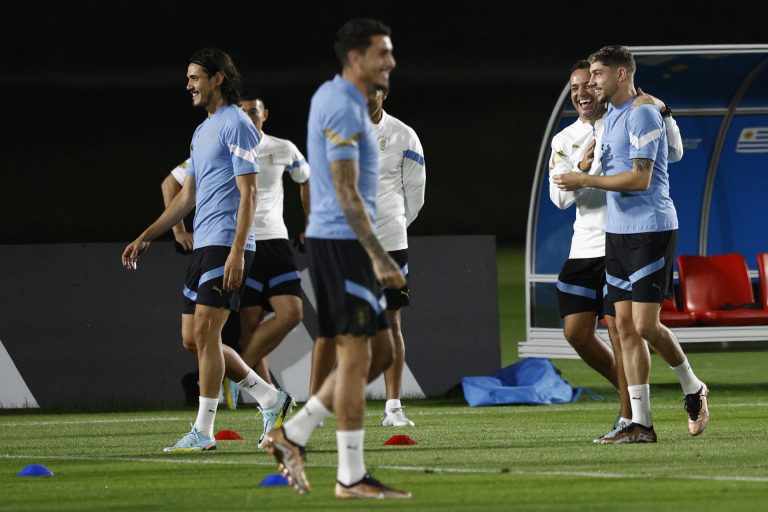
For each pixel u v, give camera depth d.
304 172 35.62
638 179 26.22
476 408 37.91
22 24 153.00
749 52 40.56
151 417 36.75
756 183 46.56
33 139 148.25
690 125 45.81
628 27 154.12
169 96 153.38
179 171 36.91
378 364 20.91
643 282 26.70
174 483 22.33
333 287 19.69
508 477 22.23
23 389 39.56
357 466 19.83
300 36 155.00
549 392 38.94
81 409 39.38
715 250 46.66
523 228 126.19
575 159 29.80
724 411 34.94
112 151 145.62
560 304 30.59
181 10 154.62
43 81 153.12
